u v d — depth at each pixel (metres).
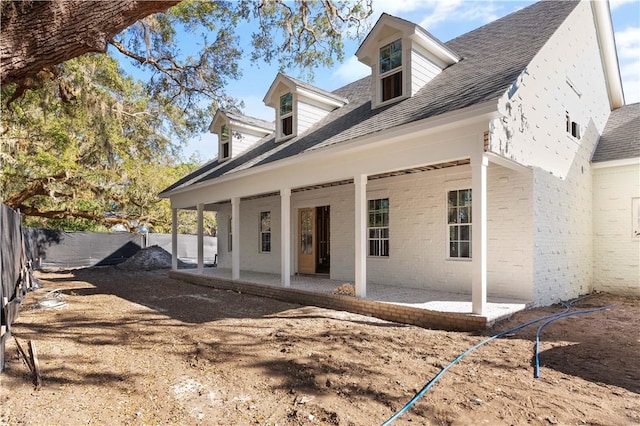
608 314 6.86
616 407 3.25
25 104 12.19
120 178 16.27
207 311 7.88
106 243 19.53
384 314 7.07
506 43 8.67
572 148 9.16
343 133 8.43
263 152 11.66
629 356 4.50
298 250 12.88
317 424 3.11
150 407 3.47
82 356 4.84
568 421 3.04
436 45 8.50
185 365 4.54
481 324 5.79
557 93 8.46
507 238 7.67
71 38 4.01
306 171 8.95
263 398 3.63
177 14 10.44
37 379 3.91
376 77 9.10
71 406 3.46
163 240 21.62
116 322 6.82
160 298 9.66
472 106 5.63
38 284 11.70
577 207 9.29
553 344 4.97
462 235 8.47
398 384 3.84
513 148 6.62
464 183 8.39
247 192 10.90
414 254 9.26
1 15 3.76
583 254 9.53
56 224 22.92
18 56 3.88
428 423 3.07
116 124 12.88
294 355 4.80
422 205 9.14
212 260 22.55
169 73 11.09
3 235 5.83
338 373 4.16
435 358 4.59
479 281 5.99
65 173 14.75
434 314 6.31
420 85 8.42
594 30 10.47
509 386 3.71
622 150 9.90
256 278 11.57
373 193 10.21
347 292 8.09
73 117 12.47
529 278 7.34
